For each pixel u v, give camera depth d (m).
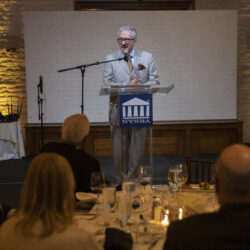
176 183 2.56
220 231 1.35
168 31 8.57
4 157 8.31
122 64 5.13
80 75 8.60
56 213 1.46
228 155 1.49
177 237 1.43
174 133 8.70
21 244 1.41
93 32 8.52
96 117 8.73
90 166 2.89
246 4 9.20
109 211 2.23
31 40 8.48
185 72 8.68
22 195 1.50
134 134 5.05
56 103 8.66
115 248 1.84
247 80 9.38
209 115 8.81
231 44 8.64
